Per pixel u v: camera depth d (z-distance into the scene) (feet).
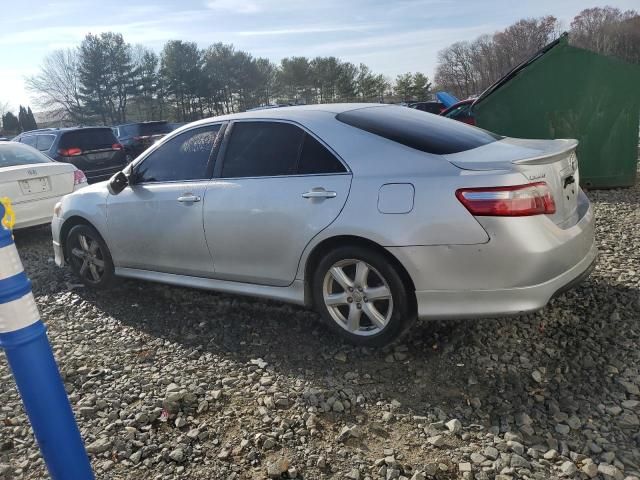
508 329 11.59
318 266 11.27
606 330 11.28
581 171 24.71
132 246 14.62
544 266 9.45
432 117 12.91
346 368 10.68
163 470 8.13
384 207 10.15
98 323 13.87
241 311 13.78
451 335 11.51
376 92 265.13
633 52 250.16
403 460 8.03
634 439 8.14
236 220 12.15
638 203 21.81
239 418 9.28
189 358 11.57
